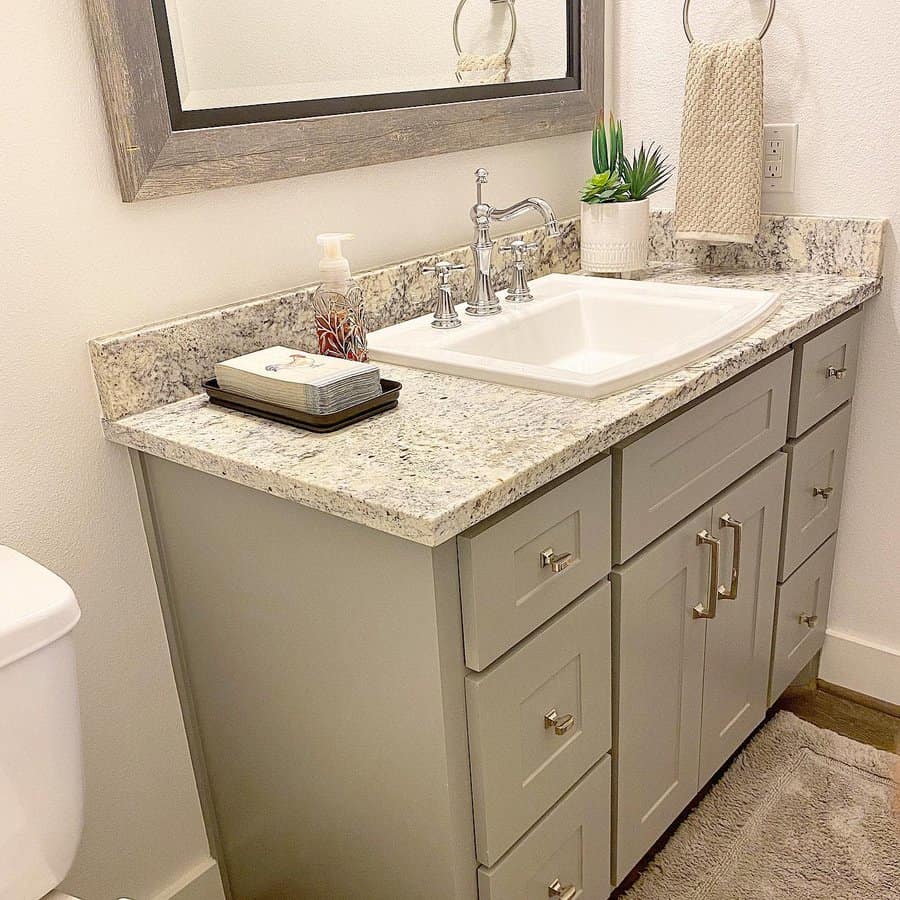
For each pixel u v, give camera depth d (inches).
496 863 42.8
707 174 65.1
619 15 70.2
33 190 41.7
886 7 59.3
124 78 42.8
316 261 54.7
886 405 67.6
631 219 64.4
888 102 61.0
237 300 51.0
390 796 42.8
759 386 55.0
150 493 48.3
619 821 52.0
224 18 46.4
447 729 38.6
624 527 45.6
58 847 39.2
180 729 53.6
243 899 57.2
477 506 34.7
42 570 39.4
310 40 50.7
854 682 75.5
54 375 44.1
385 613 38.5
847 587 74.2
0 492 43.2
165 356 47.1
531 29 64.0
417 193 59.9
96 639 48.3
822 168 65.1
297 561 41.6
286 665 45.1
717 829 62.4
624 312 62.2
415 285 59.5
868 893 57.0
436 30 57.5
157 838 53.7
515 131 63.7
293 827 50.1
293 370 44.2
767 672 67.0
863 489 70.8
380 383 45.5
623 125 72.9
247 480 39.4
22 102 40.6
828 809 63.6
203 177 46.7
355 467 38.0
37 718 36.9
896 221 63.1
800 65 63.9
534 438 39.9
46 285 42.9
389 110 55.2
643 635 49.6
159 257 47.0
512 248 61.0
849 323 64.1
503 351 57.5
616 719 49.4
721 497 54.3
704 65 63.4
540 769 43.8
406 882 44.4
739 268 70.0
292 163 50.4
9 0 39.4
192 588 48.6
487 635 38.2
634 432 43.4
